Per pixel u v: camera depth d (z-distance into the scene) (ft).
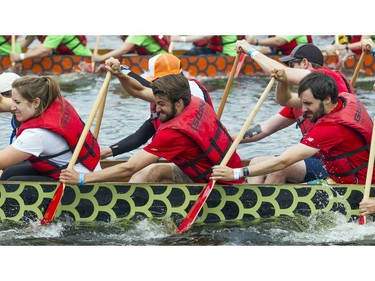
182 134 66.49
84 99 114.93
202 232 68.90
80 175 66.90
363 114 68.49
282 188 69.41
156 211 69.21
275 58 131.13
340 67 131.64
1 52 134.41
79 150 67.41
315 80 66.33
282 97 72.69
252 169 67.15
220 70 131.13
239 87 123.44
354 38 135.33
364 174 69.36
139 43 130.31
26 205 68.64
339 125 67.00
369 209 67.51
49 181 68.54
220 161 68.64
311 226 68.95
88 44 162.40
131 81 71.82
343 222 69.26
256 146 93.71
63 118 67.56
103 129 99.71
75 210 68.85
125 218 69.05
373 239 67.41
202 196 67.82
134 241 67.31
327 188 69.36
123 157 90.74
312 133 67.15
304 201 69.41
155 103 71.67
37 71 131.75
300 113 77.05
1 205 68.80
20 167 70.85
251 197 69.46
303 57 79.87
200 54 135.95
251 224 69.36
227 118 104.78
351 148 68.18
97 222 68.95
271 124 79.15
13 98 66.23
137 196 69.10
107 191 69.00
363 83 126.52
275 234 68.39
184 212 69.10
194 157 68.03
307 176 74.74
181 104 66.49
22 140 66.23
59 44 130.72
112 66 69.87
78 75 130.52
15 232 68.33
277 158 67.21
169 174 72.49
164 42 131.95
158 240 67.67
